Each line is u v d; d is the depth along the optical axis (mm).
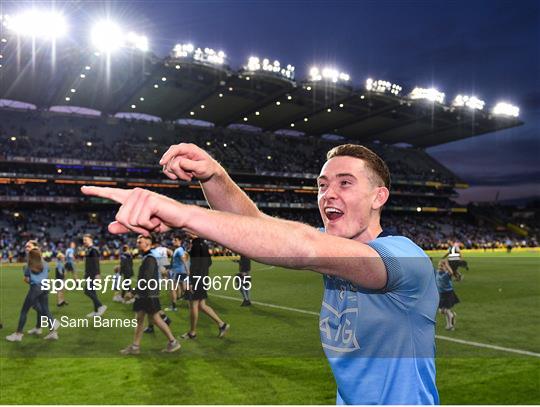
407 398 1332
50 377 5812
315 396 5285
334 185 1369
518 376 5992
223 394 5238
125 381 5629
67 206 47438
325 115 54531
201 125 58969
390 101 50156
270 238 964
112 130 52625
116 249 33875
